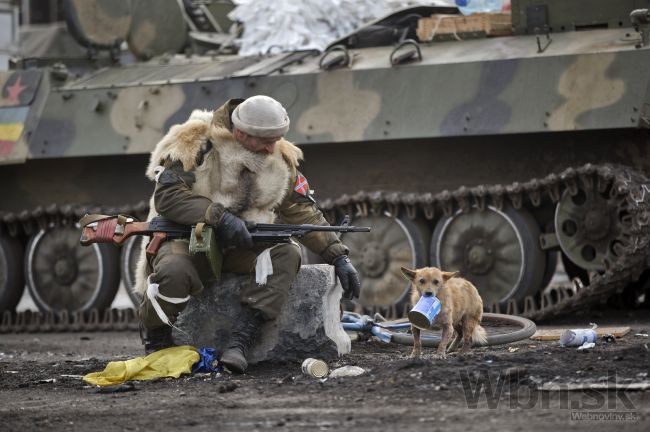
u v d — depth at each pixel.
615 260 17.03
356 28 21.86
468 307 11.36
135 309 20.98
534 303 18.16
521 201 18.02
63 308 21.42
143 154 20.62
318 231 11.03
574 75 17.33
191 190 10.88
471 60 18.20
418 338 11.07
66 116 21.05
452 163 18.78
